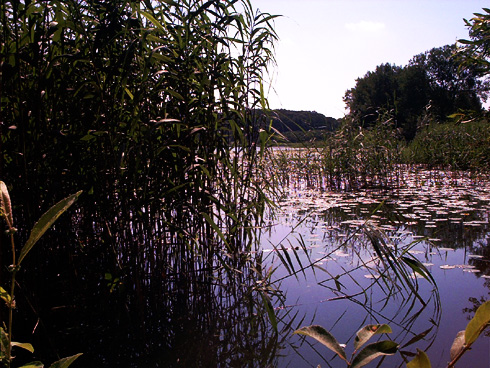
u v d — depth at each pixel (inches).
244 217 130.6
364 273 126.7
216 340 89.3
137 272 97.9
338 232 173.6
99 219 107.0
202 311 104.8
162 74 99.5
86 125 94.4
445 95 1330.0
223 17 111.0
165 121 92.1
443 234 165.2
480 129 371.2
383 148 319.9
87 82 91.4
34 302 93.4
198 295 113.7
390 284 117.0
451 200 243.1
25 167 87.0
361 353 37.6
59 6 92.7
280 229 184.1
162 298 109.0
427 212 207.6
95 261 112.2
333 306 103.7
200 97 105.6
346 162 316.5
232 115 122.7
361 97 1428.4
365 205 234.2
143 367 78.7
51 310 99.1
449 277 119.2
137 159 93.1
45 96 98.6
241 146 126.4
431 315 94.5
